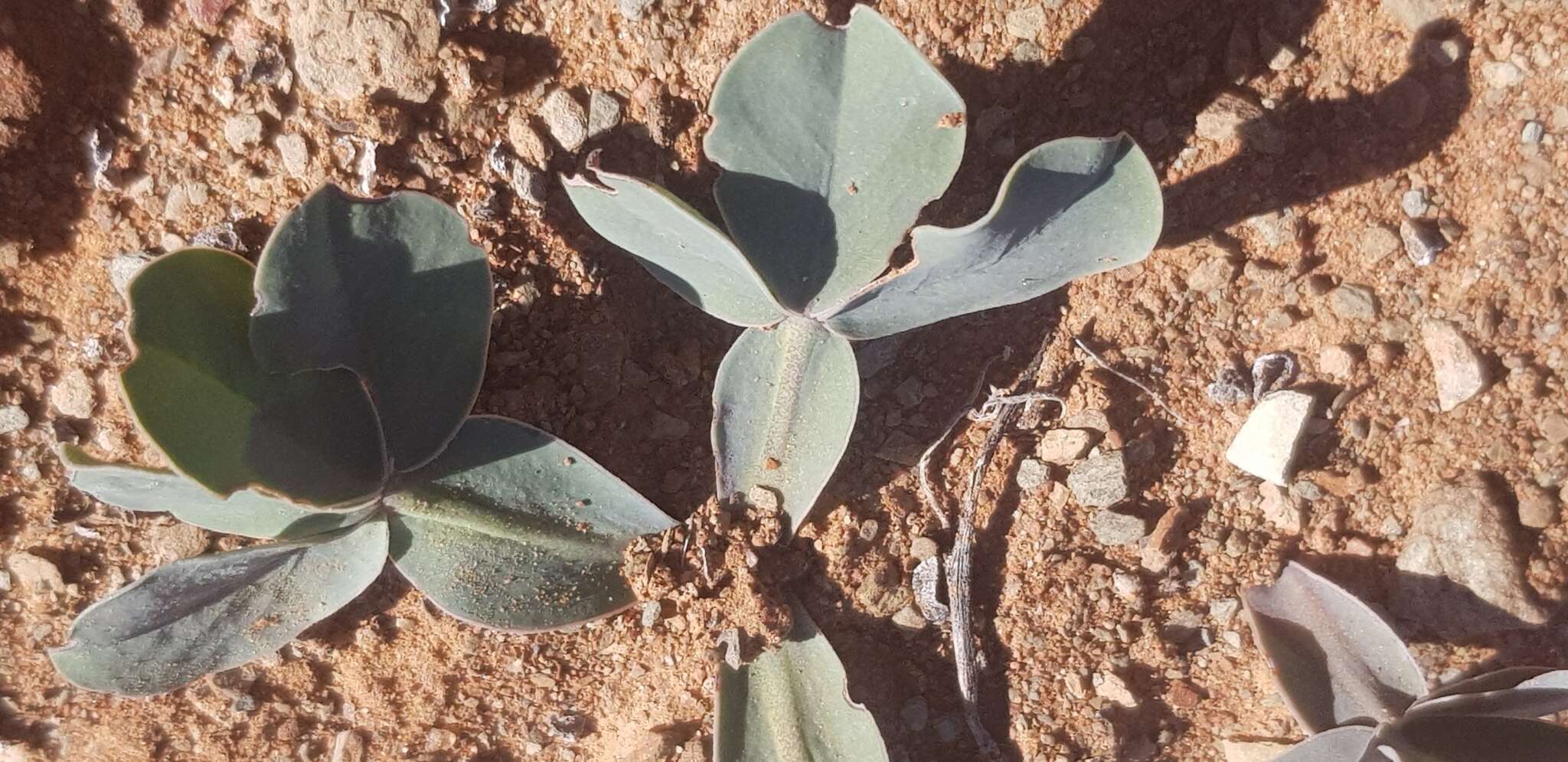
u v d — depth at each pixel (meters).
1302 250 0.33
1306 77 0.33
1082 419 0.34
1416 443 0.34
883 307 0.29
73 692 0.37
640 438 0.34
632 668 0.35
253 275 0.28
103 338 0.33
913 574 0.34
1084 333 0.34
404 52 0.31
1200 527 0.34
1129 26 0.32
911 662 0.35
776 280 0.29
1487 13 0.32
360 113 0.32
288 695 0.36
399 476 0.31
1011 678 0.35
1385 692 0.31
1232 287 0.34
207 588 0.29
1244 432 0.34
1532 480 0.33
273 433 0.28
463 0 0.32
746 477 0.32
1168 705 0.36
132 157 0.32
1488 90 0.32
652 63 0.32
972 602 0.35
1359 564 0.34
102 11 0.31
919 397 0.34
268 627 0.31
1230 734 0.36
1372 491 0.34
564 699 0.36
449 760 0.37
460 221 0.29
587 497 0.32
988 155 0.33
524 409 0.33
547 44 0.33
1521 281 0.33
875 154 0.28
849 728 0.32
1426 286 0.33
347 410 0.30
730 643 0.32
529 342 0.33
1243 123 0.32
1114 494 0.34
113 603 0.28
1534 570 0.33
